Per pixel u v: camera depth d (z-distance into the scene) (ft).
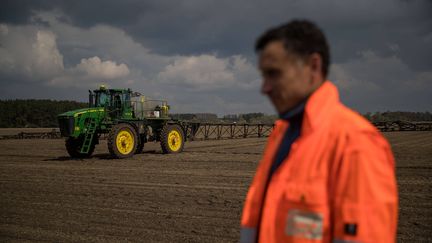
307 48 4.27
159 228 19.38
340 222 3.95
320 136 4.27
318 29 4.39
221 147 71.77
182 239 17.67
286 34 4.32
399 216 20.65
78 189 30.14
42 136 122.21
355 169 3.92
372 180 3.85
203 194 27.25
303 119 4.44
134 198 26.37
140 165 44.78
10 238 18.25
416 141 80.59
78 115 53.16
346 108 4.45
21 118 384.27
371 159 3.91
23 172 40.32
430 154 51.80
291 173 4.36
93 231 19.08
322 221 4.09
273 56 4.37
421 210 21.77
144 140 59.88
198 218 21.08
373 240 3.77
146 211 22.79
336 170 4.09
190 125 83.61
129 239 17.80
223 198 25.88
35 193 28.84
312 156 4.25
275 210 4.40
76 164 46.98
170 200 25.54
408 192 26.66
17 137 119.55
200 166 42.83
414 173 34.96
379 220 3.79
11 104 386.52
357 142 4.00
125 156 52.06
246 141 93.81
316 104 4.38
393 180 3.97
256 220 4.88
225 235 18.17
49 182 33.71
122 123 53.98
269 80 4.52
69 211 23.16
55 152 66.44
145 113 58.90
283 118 4.74
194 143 85.46
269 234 4.41
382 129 147.43
